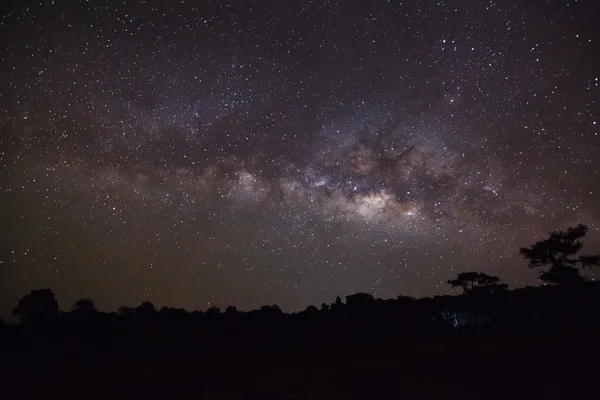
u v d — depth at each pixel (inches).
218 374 615.8
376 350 821.9
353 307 1273.4
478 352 709.3
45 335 907.4
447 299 1337.4
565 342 756.6
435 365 605.6
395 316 1178.6
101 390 526.0
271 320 1115.9
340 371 601.9
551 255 1275.8
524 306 1206.3
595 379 456.4
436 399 416.5
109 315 1055.0
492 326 1088.8
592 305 1141.1
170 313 1118.4
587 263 1249.4
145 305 1121.4
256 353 858.1
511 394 418.6
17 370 698.2
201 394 486.0
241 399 456.8
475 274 1371.8
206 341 946.1
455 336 1004.6
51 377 629.0
